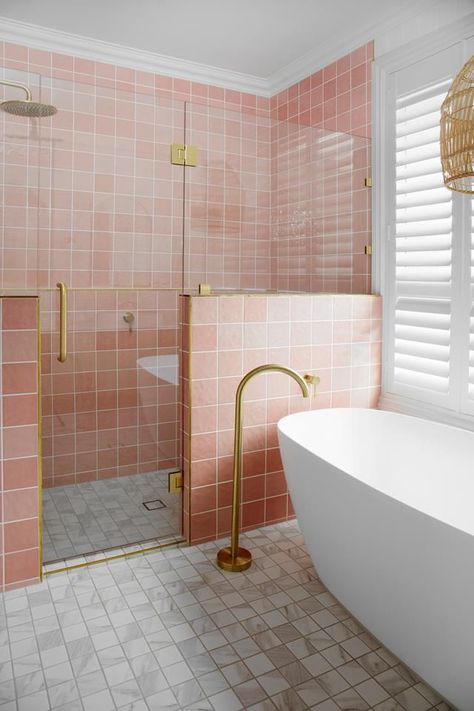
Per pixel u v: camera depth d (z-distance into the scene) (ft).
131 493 8.20
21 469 7.09
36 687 5.45
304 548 8.30
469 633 4.84
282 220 8.80
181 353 8.25
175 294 8.05
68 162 7.14
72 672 5.66
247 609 6.77
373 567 5.90
